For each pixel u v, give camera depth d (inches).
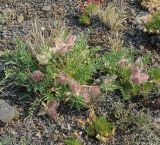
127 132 37.1
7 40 44.3
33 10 47.8
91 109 38.5
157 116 38.3
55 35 42.7
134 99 39.4
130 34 45.4
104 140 36.3
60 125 37.6
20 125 37.6
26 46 42.4
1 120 37.4
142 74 38.6
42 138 36.8
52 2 48.7
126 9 48.1
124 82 40.0
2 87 40.1
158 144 36.4
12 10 47.6
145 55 42.7
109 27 45.9
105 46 43.8
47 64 39.8
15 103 39.1
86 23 46.1
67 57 40.5
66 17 47.1
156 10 47.7
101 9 47.8
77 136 36.6
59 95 38.8
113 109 38.7
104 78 40.5
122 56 41.6
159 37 44.4
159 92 39.5
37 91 39.6
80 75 40.0
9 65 41.8
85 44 42.6
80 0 49.1
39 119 38.0
